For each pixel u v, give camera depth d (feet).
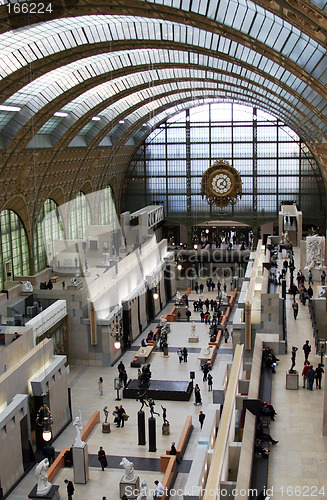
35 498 80.07
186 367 132.67
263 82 116.88
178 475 88.53
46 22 92.27
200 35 97.45
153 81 153.48
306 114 110.42
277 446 72.38
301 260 158.20
